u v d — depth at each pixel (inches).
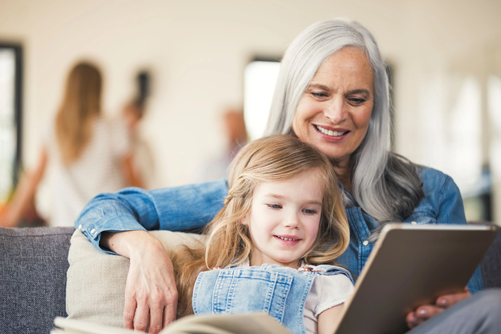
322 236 45.7
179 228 47.8
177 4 180.4
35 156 167.0
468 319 27.2
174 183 175.9
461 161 182.2
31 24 169.0
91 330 27.9
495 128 175.6
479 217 176.7
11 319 40.8
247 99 185.2
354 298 28.9
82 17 172.7
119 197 47.4
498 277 49.8
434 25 192.2
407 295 31.6
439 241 30.0
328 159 48.5
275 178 41.6
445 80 189.5
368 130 49.9
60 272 42.9
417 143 192.7
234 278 38.2
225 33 184.1
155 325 35.9
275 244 41.5
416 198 49.7
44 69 169.3
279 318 36.6
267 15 187.5
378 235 46.9
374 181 49.3
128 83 175.0
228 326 26.9
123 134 155.0
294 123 49.5
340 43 47.0
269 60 187.2
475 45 188.4
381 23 195.3
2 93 167.5
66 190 141.5
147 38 177.8
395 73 196.9
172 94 178.9
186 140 178.4
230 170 49.8
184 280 40.3
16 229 44.6
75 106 149.0
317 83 47.1
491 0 190.5
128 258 40.7
